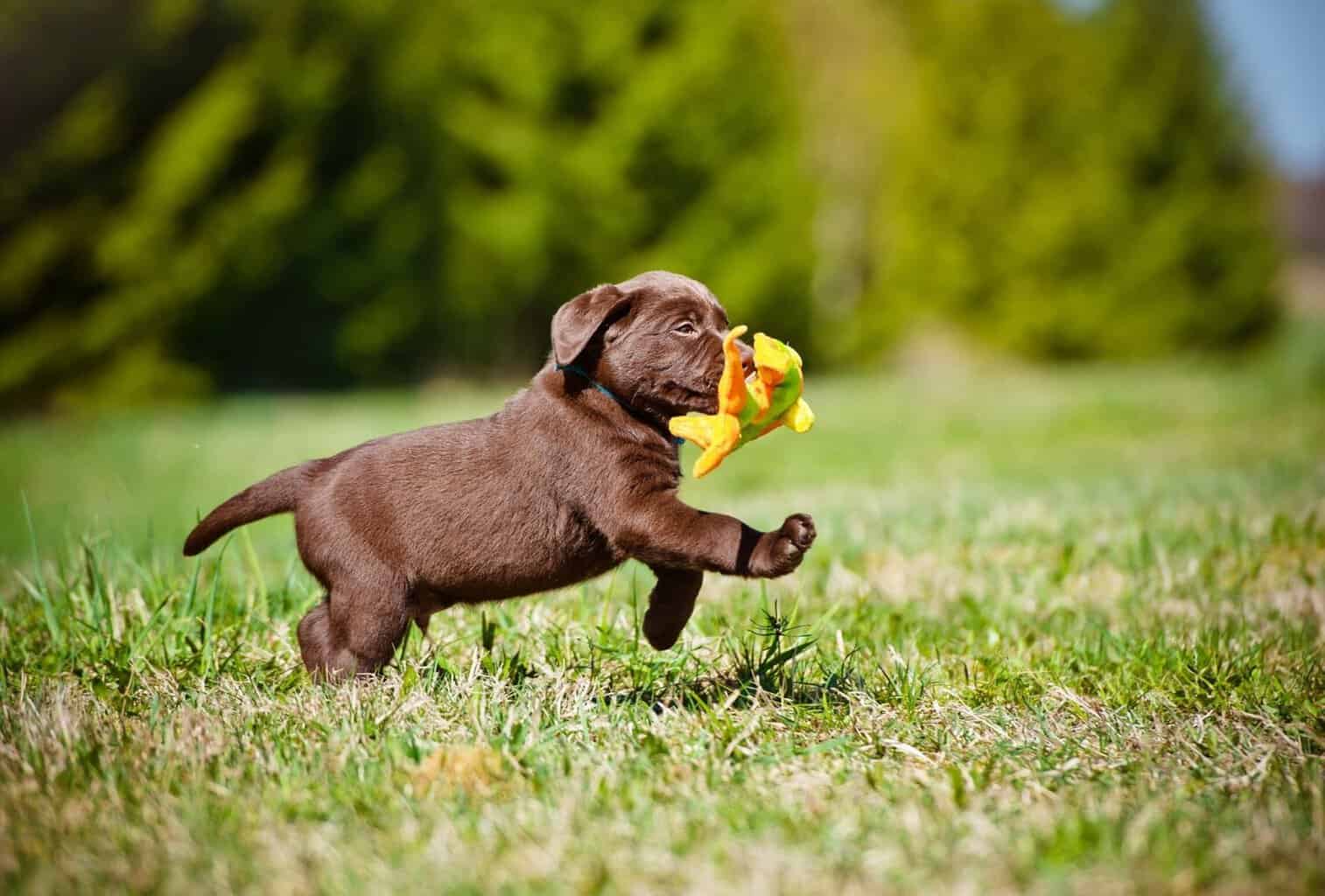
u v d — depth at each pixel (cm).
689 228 2991
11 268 2573
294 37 2736
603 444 509
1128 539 815
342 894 339
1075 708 514
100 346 2623
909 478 1441
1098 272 3812
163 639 566
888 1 3959
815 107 3762
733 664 556
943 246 3762
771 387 498
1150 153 3825
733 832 377
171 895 339
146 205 2641
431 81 2798
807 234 3138
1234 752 457
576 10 2855
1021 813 394
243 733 464
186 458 1770
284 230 2753
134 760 435
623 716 491
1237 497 1023
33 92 2694
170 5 2677
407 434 536
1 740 448
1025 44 3809
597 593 675
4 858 357
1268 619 656
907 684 518
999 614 670
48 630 602
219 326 2794
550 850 362
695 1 2955
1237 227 3916
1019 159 3775
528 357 3062
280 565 805
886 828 378
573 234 2906
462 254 2845
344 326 2862
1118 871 340
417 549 518
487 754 436
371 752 446
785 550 465
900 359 3788
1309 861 347
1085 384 2803
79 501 1512
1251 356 3994
